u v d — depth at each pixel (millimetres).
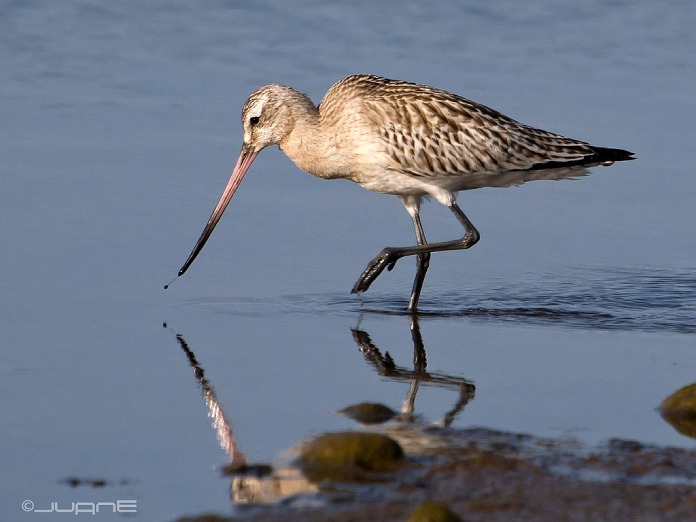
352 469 9414
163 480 9352
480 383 11586
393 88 14352
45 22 23562
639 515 8688
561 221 16891
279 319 13391
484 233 16516
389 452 9562
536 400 11117
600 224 16781
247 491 9070
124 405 10812
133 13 24234
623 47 23547
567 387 11477
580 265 15484
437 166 14172
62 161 17719
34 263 14422
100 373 11539
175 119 19688
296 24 24250
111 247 15047
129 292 13836
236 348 12398
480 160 14203
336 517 8586
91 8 24188
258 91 14508
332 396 11172
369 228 16344
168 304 13570
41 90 20703
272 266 14961
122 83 21172
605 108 20406
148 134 19000
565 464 9578
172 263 14758
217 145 18688
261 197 17156
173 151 18375
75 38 23016
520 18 24828
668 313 13898
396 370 11922
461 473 9344
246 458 9711
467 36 23938
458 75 21797
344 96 14312
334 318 13531
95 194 16625
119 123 19406
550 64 22625
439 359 12281
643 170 18344
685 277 15102
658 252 15883
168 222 15953
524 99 20625
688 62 22844
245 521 8539
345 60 22453
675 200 17453
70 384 11250
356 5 25141
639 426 10484
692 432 10359
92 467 9578
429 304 14156
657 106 20578
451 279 15086
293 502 8867
